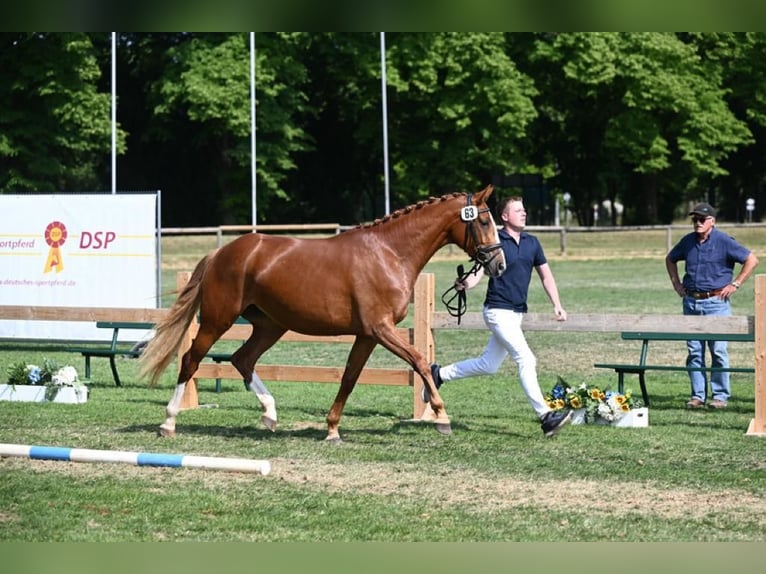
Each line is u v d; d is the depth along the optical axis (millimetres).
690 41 53344
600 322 11297
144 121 53656
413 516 7656
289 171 57469
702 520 7516
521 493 8320
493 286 10547
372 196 59969
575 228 44844
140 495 8227
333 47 50156
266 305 10344
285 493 8320
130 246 17875
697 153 51719
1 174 46344
